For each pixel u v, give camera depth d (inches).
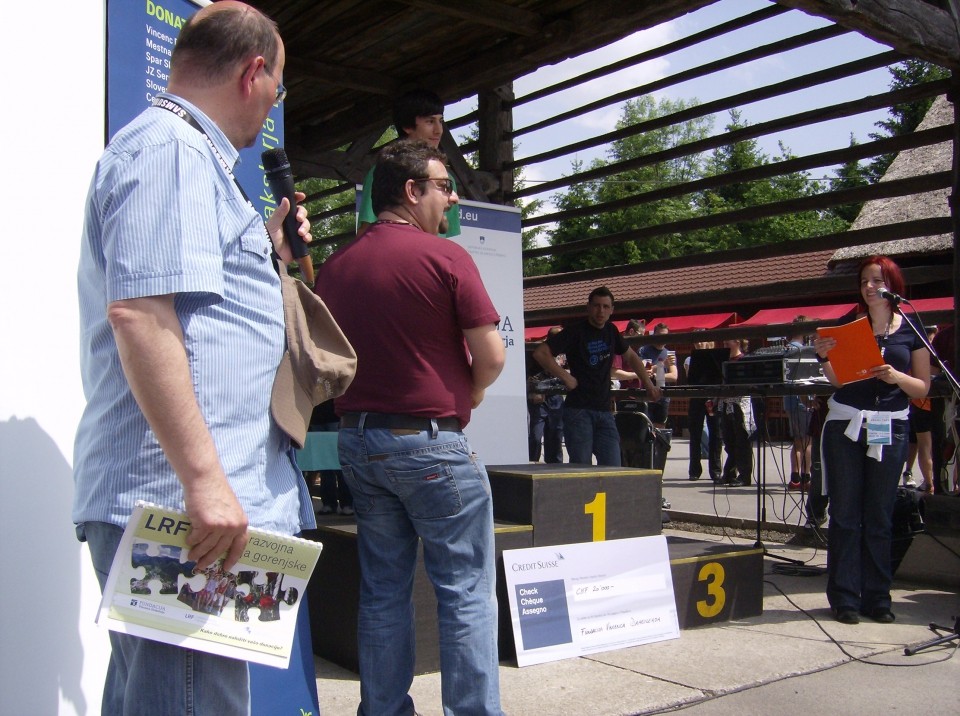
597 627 149.5
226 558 59.5
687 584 164.6
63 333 95.7
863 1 171.9
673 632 157.8
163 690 59.6
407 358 100.0
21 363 91.0
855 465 171.5
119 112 95.9
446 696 100.1
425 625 136.4
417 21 229.0
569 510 151.2
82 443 63.4
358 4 217.8
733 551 172.2
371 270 102.3
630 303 303.9
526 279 329.1
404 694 104.2
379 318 100.6
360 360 102.0
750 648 152.9
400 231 105.0
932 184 210.1
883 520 172.1
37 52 94.5
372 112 284.0
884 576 172.7
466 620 99.7
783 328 265.0
